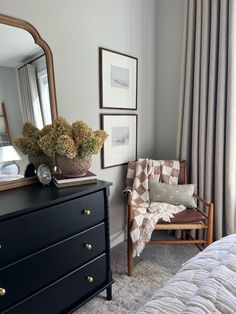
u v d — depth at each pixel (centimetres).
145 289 183
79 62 194
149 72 269
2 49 150
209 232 197
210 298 77
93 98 209
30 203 125
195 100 235
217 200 229
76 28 189
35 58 165
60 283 142
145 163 238
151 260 219
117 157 240
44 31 169
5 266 116
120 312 162
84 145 150
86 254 154
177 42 257
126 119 244
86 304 169
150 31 262
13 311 121
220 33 214
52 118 175
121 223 257
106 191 160
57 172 168
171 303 78
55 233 134
